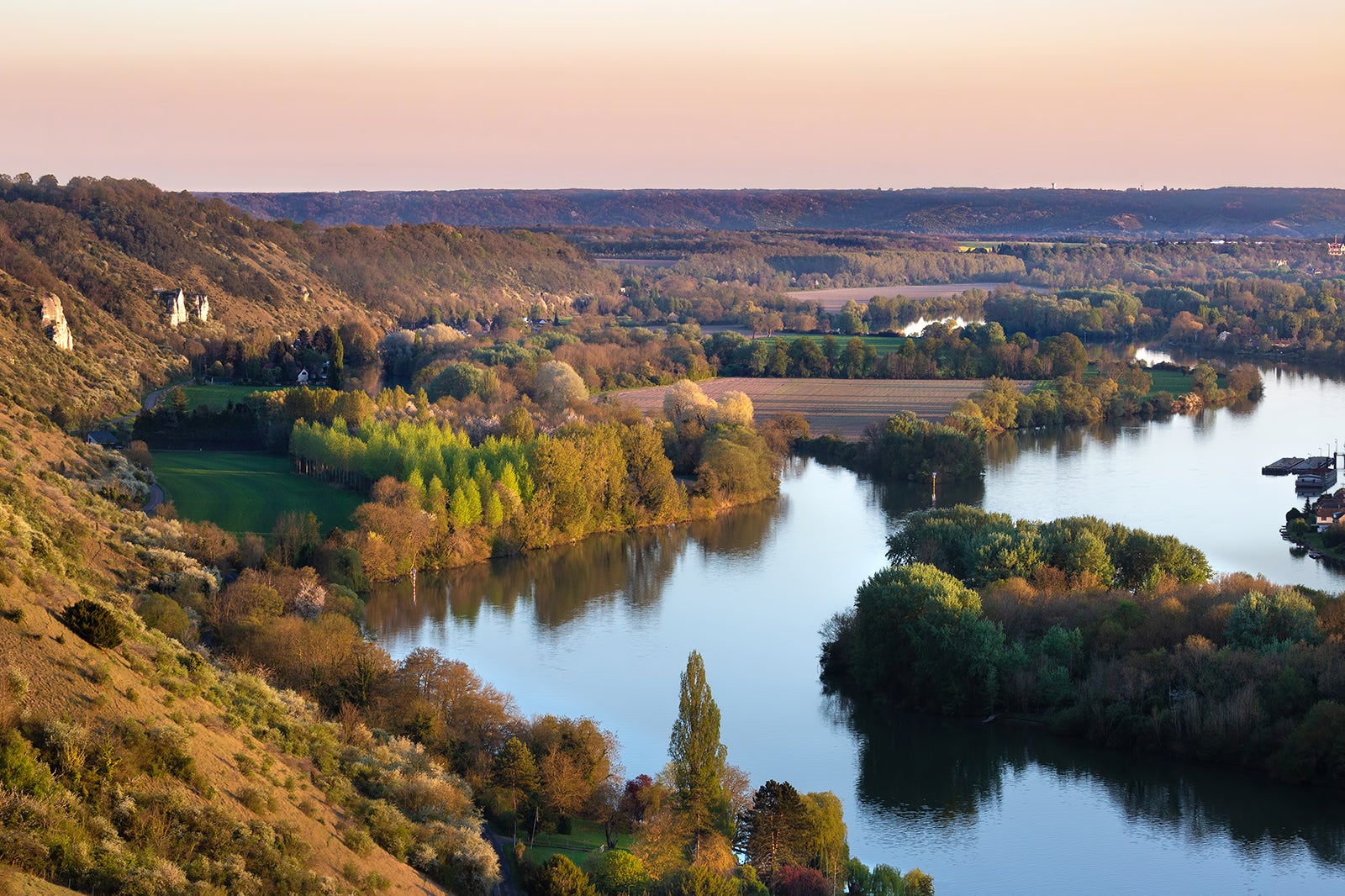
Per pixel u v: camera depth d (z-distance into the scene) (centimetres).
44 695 5941
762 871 8312
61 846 4972
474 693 9938
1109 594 12788
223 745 6762
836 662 12800
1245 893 8650
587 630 13938
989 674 11638
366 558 15350
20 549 7912
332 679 9781
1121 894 8662
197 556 13262
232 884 5484
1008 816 9825
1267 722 10600
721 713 11775
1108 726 11044
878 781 10425
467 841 7388
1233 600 12181
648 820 8756
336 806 7069
